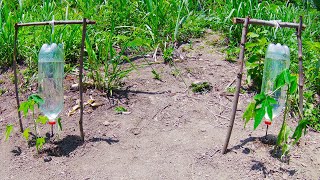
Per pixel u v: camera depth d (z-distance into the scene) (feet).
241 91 6.42
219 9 8.61
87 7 8.51
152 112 5.97
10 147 5.40
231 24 8.13
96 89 6.43
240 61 4.92
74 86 6.44
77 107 6.04
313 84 6.53
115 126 5.70
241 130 5.62
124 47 6.63
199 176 4.89
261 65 6.38
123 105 6.11
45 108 5.41
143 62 7.20
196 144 5.37
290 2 9.89
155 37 7.70
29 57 7.17
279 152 5.20
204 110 6.02
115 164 5.08
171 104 6.13
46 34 7.33
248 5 8.19
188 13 8.34
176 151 5.26
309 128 5.77
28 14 8.31
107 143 5.41
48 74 5.35
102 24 7.88
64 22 5.15
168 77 6.77
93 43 7.33
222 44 7.81
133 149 5.31
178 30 7.91
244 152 5.20
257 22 4.94
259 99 4.69
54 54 5.30
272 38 7.63
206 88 6.48
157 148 5.32
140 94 6.33
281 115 5.93
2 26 7.44
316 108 6.14
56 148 5.30
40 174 4.96
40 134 5.58
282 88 5.32
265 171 4.93
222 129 5.65
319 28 8.48
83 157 5.20
